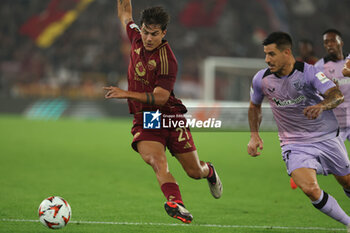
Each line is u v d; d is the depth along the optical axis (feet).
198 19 390.42
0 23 374.02
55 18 376.89
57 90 327.26
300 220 64.80
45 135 193.16
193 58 371.97
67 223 56.44
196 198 80.59
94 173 105.81
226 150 159.22
